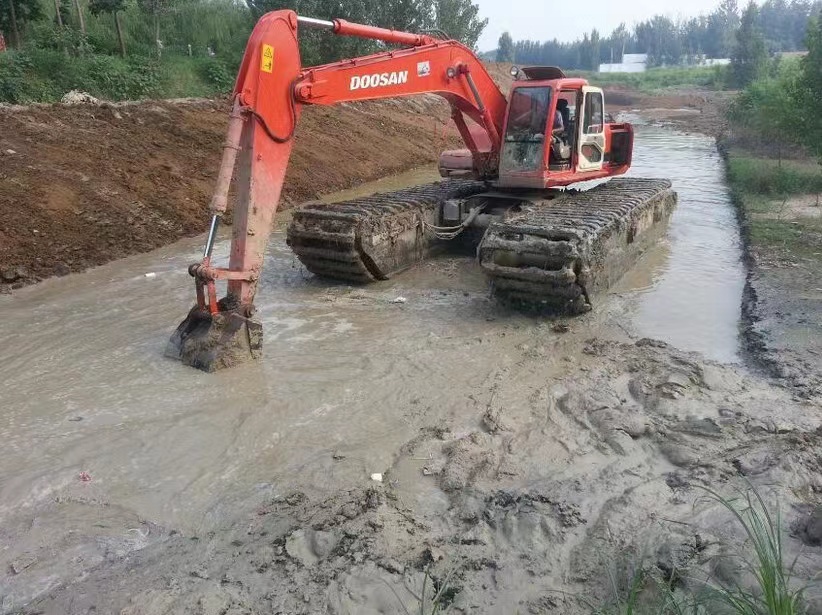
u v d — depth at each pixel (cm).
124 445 559
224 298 724
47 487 505
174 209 1280
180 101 1756
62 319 839
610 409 602
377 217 935
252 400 631
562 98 1025
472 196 1105
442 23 3102
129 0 2255
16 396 641
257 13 2452
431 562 421
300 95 720
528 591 398
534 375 685
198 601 392
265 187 709
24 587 412
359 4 2534
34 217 1078
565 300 824
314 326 818
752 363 702
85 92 1703
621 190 1152
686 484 494
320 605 390
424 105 2822
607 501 480
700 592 370
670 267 1051
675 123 3500
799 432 552
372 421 597
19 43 1816
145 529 463
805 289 884
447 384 666
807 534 423
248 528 460
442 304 896
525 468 524
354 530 448
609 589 397
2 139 1221
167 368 698
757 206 1373
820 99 1490
